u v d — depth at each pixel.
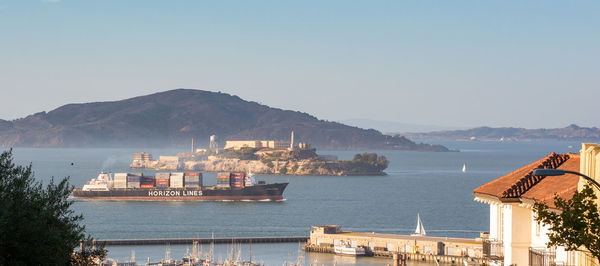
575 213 35.69
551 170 35.56
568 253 43.94
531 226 48.75
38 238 46.03
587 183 39.31
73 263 54.62
